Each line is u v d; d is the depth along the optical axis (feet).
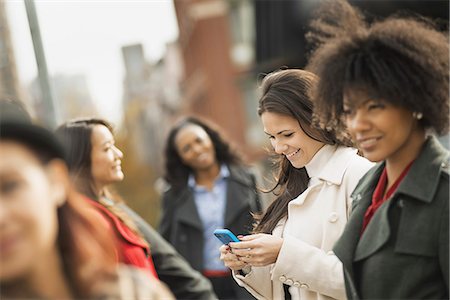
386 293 6.86
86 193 11.52
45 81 20.10
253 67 67.72
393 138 6.68
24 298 4.96
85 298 5.20
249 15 72.79
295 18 47.14
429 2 32.83
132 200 101.60
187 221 18.02
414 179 6.77
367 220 7.30
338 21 7.45
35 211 4.84
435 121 6.73
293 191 9.87
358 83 6.57
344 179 9.14
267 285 9.67
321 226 9.18
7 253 4.71
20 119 5.07
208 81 74.64
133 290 5.32
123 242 10.43
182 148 18.42
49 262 5.06
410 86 6.51
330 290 8.48
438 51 6.68
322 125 7.67
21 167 4.88
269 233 9.94
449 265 6.55
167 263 12.93
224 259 9.30
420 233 6.66
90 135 11.67
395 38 6.63
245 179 18.37
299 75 9.38
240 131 72.90
